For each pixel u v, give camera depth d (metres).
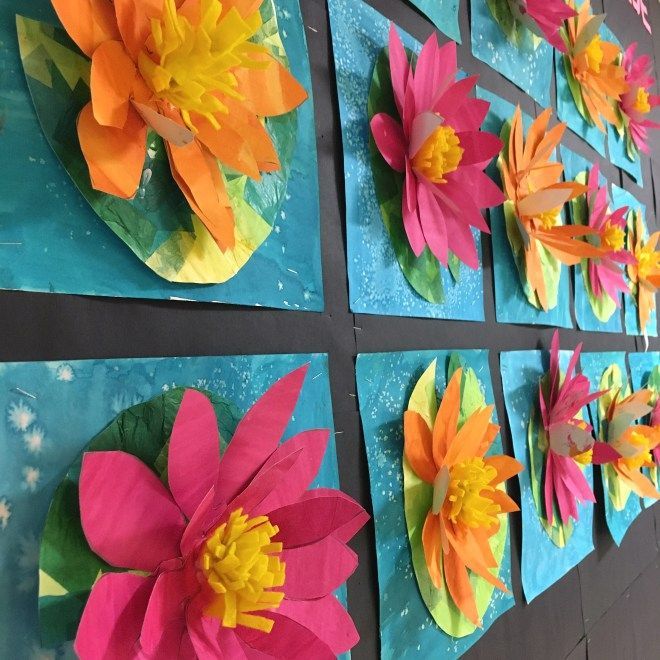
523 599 0.76
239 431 0.41
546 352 0.87
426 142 0.59
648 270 1.20
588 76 1.05
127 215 0.38
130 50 0.36
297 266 0.50
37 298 0.35
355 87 0.57
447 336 0.68
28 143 0.34
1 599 0.32
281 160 0.49
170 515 0.36
